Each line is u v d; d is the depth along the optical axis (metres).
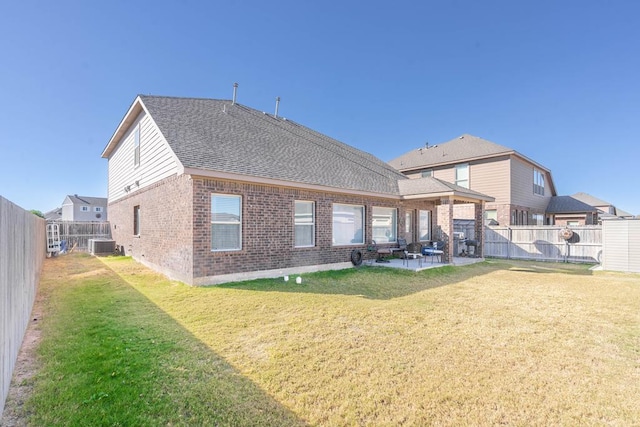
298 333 4.79
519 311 6.09
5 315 3.02
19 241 4.18
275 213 9.42
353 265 11.52
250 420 2.73
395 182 14.61
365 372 3.59
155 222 10.48
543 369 3.69
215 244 8.38
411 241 14.77
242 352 4.09
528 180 21.42
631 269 11.52
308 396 3.10
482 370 3.65
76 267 11.33
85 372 3.51
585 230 14.23
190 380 3.38
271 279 8.92
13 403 2.94
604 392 3.20
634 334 4.85
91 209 56.19
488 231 16.97
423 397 3.09
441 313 5.90
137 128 12.73
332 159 13.27
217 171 7.91
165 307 6.10
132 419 2.72
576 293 7.72
